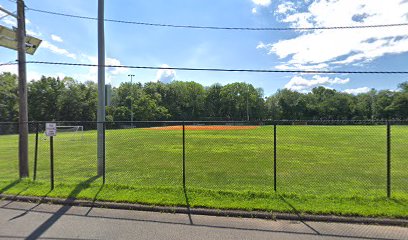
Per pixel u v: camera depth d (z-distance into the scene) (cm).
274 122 677
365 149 1540
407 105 8100
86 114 6131
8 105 5012
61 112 5850
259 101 9562
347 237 415
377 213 492
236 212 507
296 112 9506
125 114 6681
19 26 814
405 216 482
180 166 1028
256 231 433
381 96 8844
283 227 452
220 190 630
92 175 866
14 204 566
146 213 515
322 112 9269
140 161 1135
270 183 774
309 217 486
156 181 789
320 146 1678
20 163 805
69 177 827
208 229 440
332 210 505
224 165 1047
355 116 9019
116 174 884
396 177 861
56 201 572
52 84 5934
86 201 564
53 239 397
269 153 1370
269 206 530
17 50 816
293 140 2073
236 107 9331
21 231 426
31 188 656
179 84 9425
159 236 410
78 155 1336
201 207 531
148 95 8031
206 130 3662
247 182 784
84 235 412
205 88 10231
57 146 1755
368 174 899
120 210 531
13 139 2400
